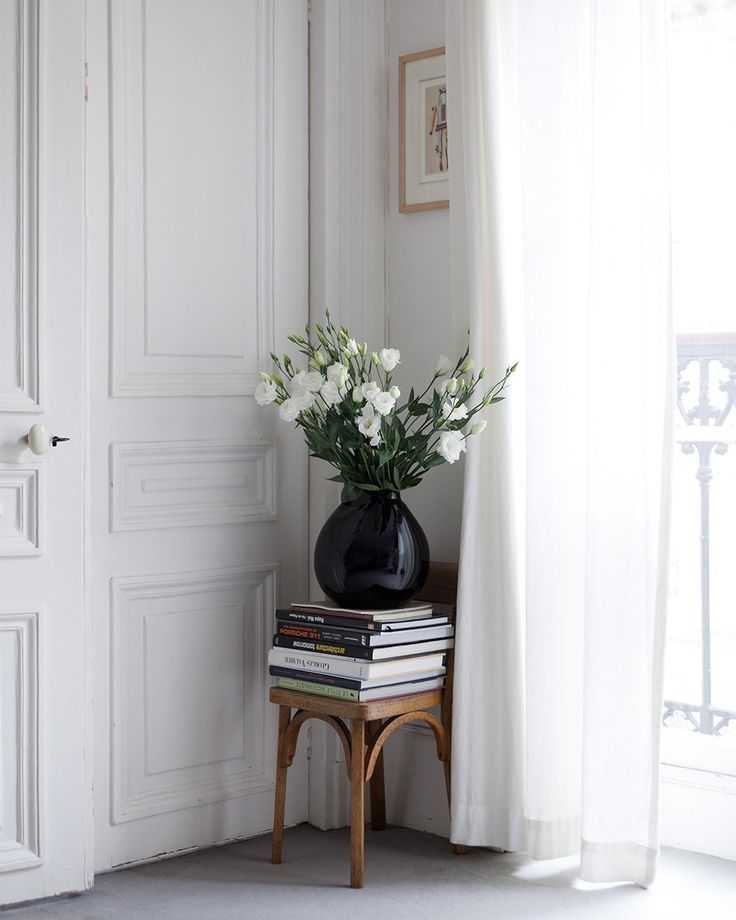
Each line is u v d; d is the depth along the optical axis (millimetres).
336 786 2961
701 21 2676
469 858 2711
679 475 2777
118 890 2520
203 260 2783
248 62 2867
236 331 2850
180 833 2750
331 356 2691
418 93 2971
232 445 2830
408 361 3012
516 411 2648
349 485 2656
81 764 2510
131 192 2650
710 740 2691
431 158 2949
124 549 2648
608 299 2463
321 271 2975
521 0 2584
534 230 2564
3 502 2420
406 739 2959
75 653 2502
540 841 2566
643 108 2422
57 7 2459
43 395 2447
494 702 2652
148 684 2695
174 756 2744
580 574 2588
